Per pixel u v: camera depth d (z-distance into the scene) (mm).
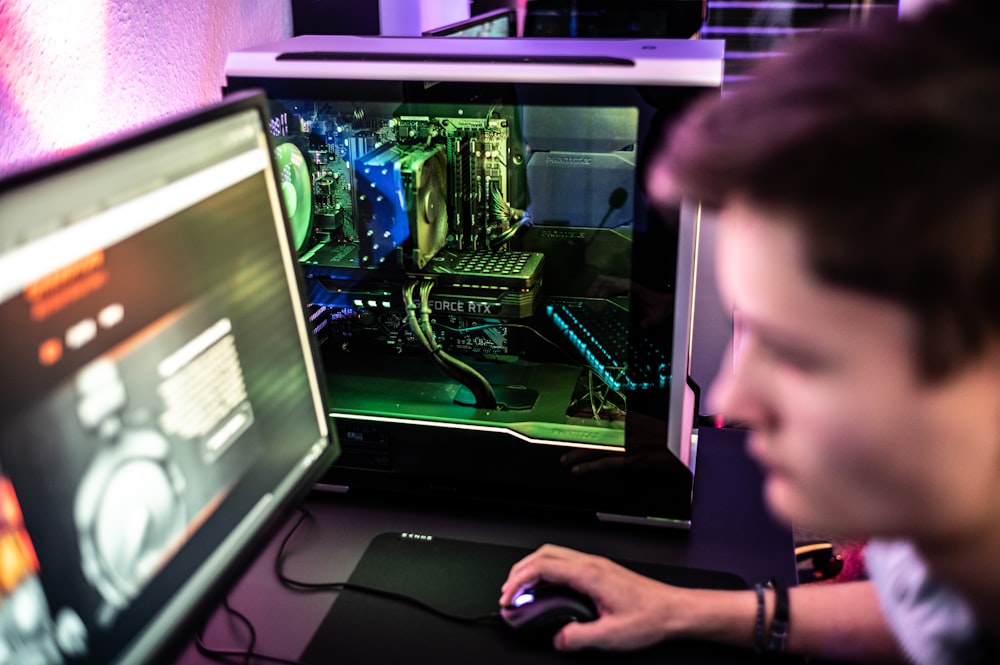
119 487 586
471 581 898
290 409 800
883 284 308
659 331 890
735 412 396
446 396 1079
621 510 988
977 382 327
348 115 978
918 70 312
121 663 587
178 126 627
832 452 356
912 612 716
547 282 1056
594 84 827
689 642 810
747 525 993
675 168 363
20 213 502
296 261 806
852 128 302
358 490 1059
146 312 609
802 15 2959
